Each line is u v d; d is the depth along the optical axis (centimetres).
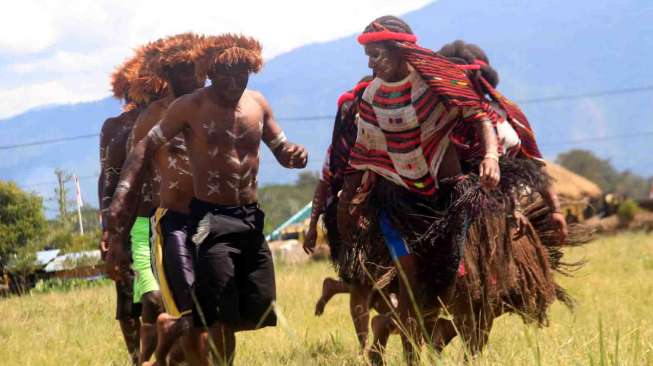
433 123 860
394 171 884
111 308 1778
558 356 797
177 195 894
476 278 863
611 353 775
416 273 875
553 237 977
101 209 1062
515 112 957
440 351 880
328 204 1062
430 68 845
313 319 1408
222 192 860
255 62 857
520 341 930
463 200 848
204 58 855
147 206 982
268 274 875
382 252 911
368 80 991
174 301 848
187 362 856
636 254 2642
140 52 1059
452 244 853
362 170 914
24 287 2939
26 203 4750
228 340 844
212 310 839
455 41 988
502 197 871
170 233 867
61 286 2878
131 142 995
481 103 848
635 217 4816
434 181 871
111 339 1294
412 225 875
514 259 915
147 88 1032
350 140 1012
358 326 1079
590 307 1316
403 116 861
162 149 904
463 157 899
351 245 952
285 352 1078
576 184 4981
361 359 984
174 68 954
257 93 907
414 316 871
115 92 1132
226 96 860
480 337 884
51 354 1164
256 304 867
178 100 870
